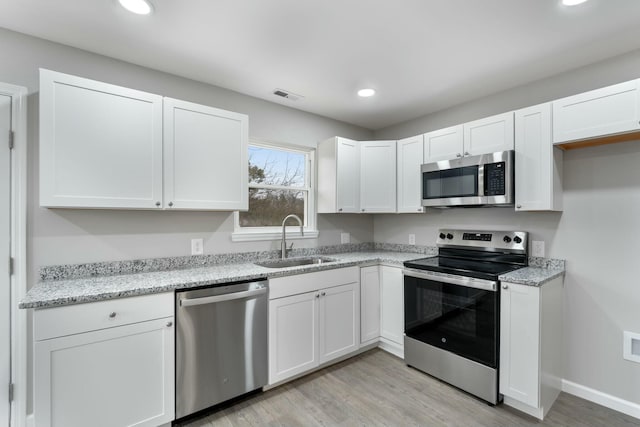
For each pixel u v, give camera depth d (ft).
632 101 5.84
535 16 5.51
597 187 7.04
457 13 5.45
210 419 6.34
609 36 6.12
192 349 6.14
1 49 5.88
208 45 6.48
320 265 8.21
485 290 6.93
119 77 7.05
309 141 10.52
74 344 5.00
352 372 8.30
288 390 7.43
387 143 10.41
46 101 5.53
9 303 5.82
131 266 7.12
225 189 7.57
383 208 10.38
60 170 5.63
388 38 6.22
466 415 6.50
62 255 6.35
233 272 7.15
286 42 6.37
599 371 6.98
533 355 6.27
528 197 7.22
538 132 7.07
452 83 8.30
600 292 6.99
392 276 9.24
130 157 6.31
